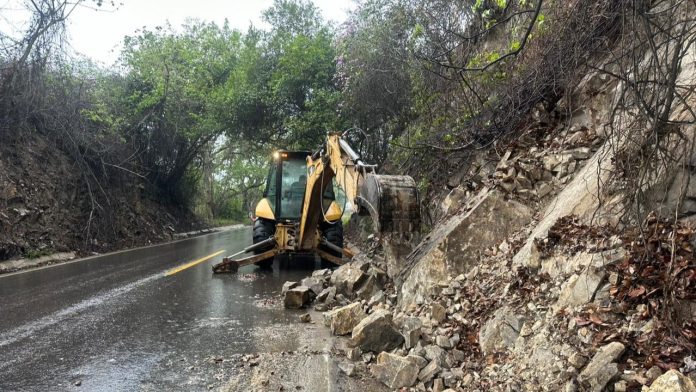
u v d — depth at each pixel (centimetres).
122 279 856
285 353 434
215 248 1511
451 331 414
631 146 359
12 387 358
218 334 501
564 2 636
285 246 993
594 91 575
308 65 1803
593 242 372
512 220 546
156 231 1911
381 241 543
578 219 420
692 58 409
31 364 408
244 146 2903
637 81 288
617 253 338
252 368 395
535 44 702
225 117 2017
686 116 362
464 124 840
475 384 327
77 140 1470
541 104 669
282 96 1886
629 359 271
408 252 538
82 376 380
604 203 403
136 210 1833
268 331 512
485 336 379
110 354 434
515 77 739
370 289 642
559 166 563
